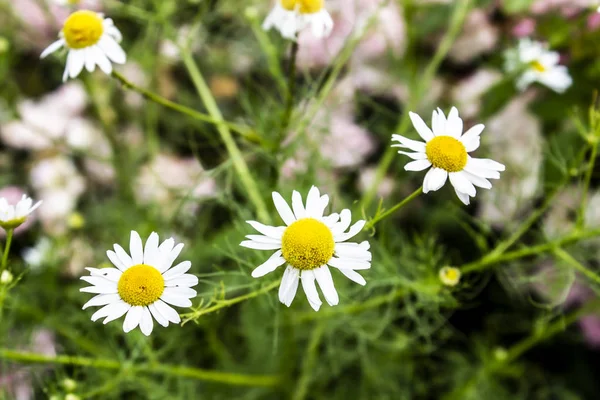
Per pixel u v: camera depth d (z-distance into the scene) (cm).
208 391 40
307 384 40
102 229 43
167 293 27
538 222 37
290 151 35
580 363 43
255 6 41
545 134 43
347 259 27
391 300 35
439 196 42
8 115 42
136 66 45
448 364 43
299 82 45
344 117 44
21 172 47
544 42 43
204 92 37
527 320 42
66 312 39
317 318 37
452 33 40
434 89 45
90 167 48
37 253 40
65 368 36
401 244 37
